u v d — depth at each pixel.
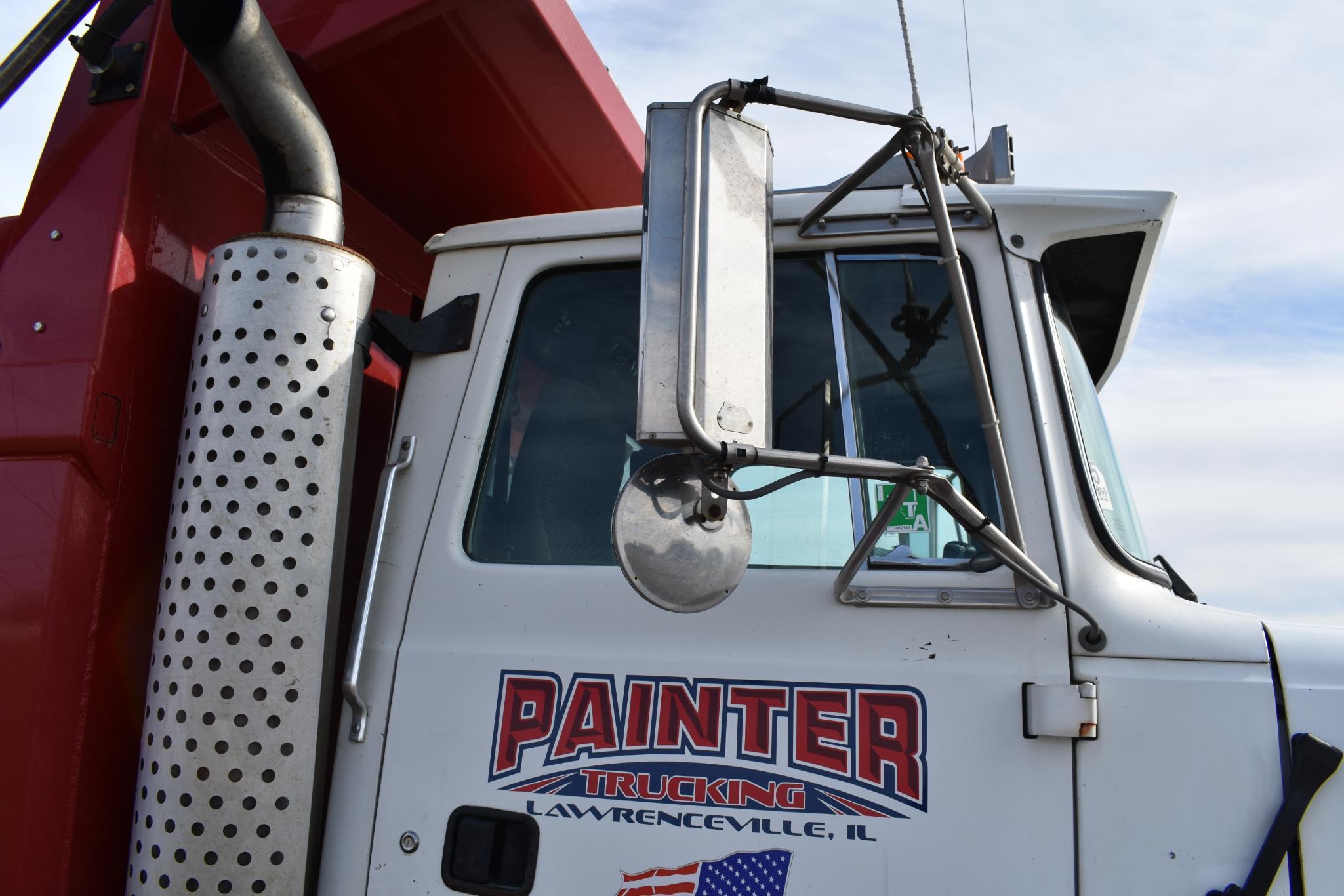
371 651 2.06
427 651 2.02
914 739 1.77
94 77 2.23
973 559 1.88
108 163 2.14
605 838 1.83
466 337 2.29
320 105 2.49
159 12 2.24
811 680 1.83
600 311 2.28
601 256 2.27
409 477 2.20
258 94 2.05
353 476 2.30
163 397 2.16
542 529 2.14
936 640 1.83
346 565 2.43
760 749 1.82
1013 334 2.02
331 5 2.31
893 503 1.74
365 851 1.93
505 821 1.88
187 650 1.89
